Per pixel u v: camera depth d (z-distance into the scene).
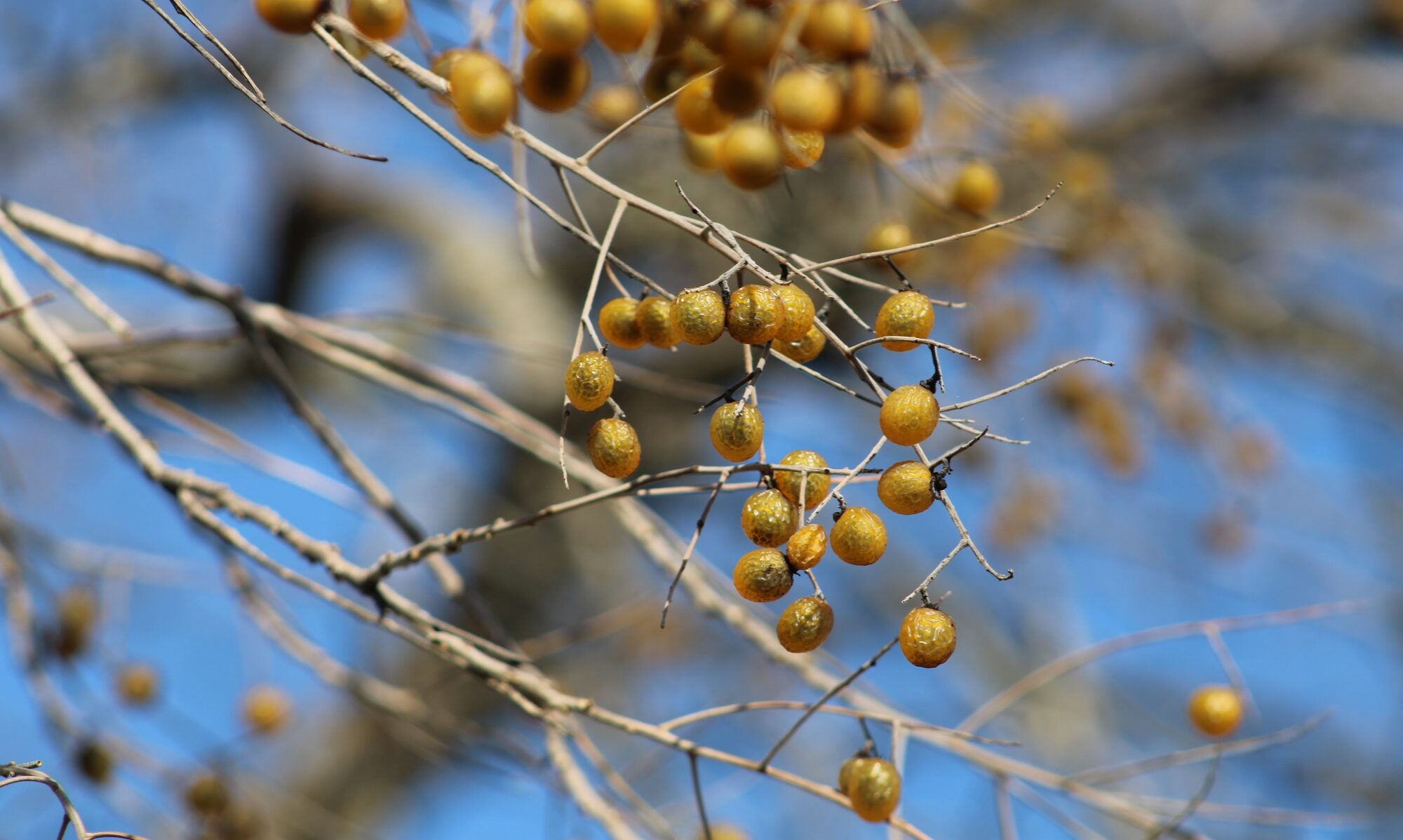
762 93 2.08
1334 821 2.82
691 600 3.05
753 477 3.00
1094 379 5.02
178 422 3.06
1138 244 4.92
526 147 2.03
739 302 1.77
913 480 1.74
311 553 2.44
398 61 2.07
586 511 6.54
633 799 2.76
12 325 3.77
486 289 6.44
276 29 2.10
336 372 6.19
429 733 3.33
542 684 2.41
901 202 4.46
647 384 3.42
